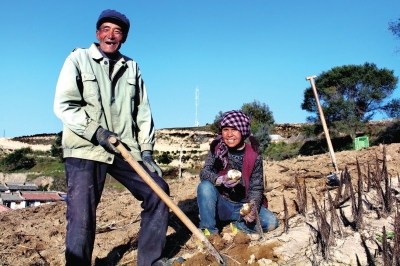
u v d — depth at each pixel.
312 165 6.84
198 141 52.16
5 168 56.00
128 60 3.59
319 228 3.49
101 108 3.33
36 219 5.86
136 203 6.23
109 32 3.33
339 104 27.62
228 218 4.16
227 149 3.96
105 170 3.29
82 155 3.20
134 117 3.65
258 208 3.92
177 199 6.00
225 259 3.31
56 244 4.64
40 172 52.91
